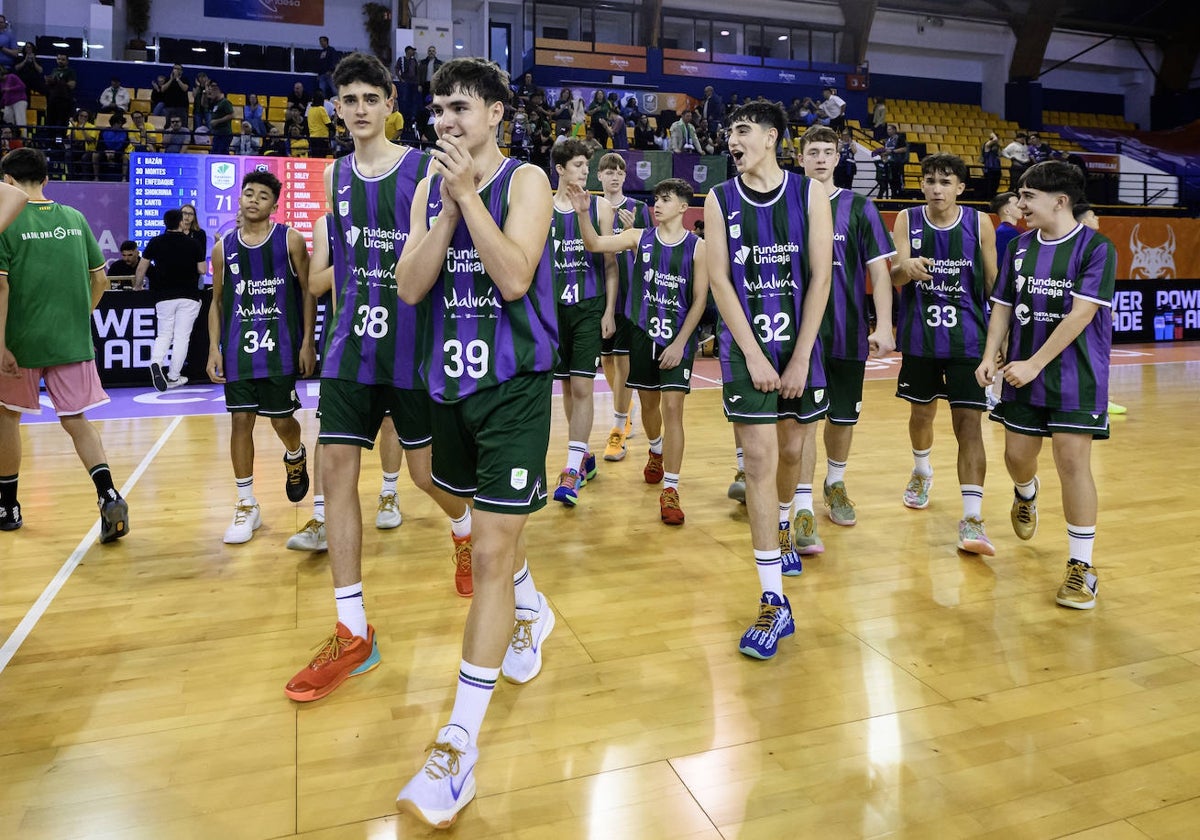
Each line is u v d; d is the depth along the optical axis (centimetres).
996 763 186
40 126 1035
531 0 1834
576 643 249
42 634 254
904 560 324
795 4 1972
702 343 1114
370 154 233
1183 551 335
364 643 227
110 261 1030
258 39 1641
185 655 240
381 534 355
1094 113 2247
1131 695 217
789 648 246
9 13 1426
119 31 1507
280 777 180
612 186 470
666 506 372
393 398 238
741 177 254
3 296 317
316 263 277
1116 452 520
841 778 180
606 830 162
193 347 791
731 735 197
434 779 163
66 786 176
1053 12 1978
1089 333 276
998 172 1487
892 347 326
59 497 407
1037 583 300
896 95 2111
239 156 1070
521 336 178
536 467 179
